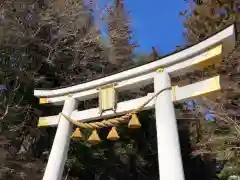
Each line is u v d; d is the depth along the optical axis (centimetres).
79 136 508
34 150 991
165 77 449
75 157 993
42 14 1066
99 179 1047
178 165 375
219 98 830
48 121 558
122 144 1088
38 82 1008
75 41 1148
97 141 490
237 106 830
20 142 952
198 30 1085
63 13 1134
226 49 418
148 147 1129
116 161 1080
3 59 962
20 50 979
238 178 902
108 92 499
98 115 498
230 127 838
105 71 1227
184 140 1223
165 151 388
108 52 1302
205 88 400
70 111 537
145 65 477
